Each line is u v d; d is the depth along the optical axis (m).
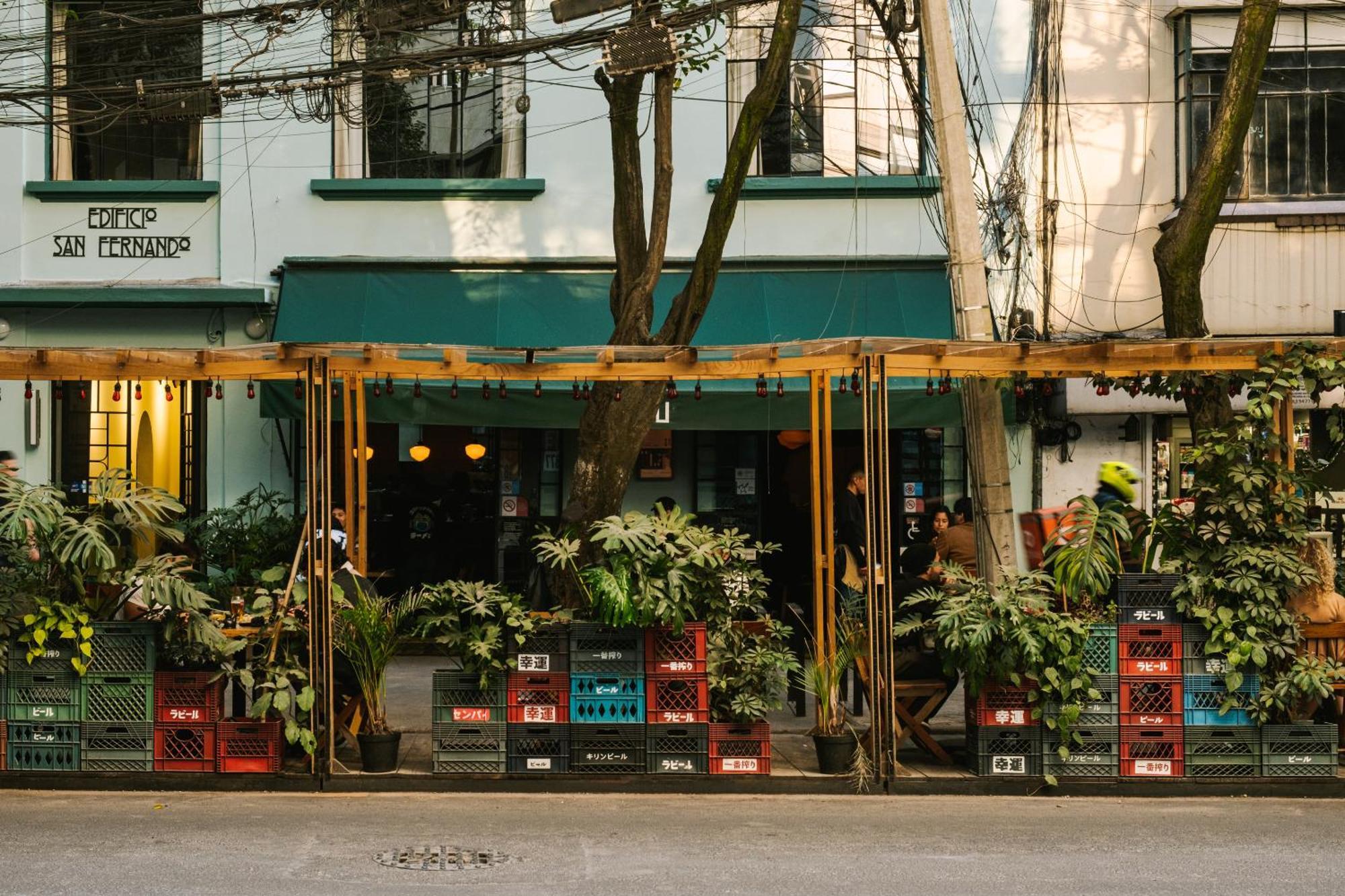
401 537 15.02
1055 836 7.59
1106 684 8.82
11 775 8.60
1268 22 9.84
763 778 8.78
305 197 14.95
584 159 14.95
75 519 8.64
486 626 8.71
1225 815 8.21
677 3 11.39
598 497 11.03
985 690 8.84
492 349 9.00
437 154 15.19
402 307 14.42
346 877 6.50
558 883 6.46
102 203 14.99
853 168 15.10
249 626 9.54
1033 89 14.74
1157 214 14.69
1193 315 10.01
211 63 15.02
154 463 14.98
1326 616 9.33
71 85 15.11
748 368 9.12
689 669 8.80
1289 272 14.31
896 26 13.00
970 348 8.97
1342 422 9.52
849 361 9.01
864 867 6.83
